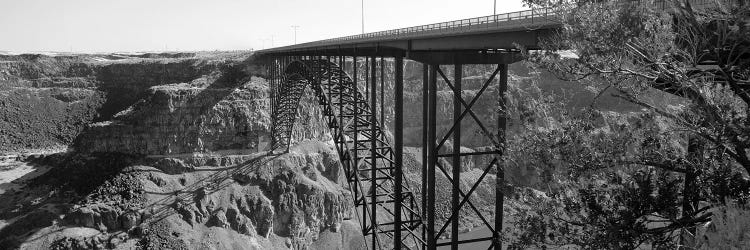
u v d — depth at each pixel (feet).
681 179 38.34
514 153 43.65
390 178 109.50
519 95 46.57
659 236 37.27
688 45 38.01
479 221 288.10
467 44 72.84
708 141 37.58
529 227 42.83
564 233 39.52
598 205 38.60
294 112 249.14
